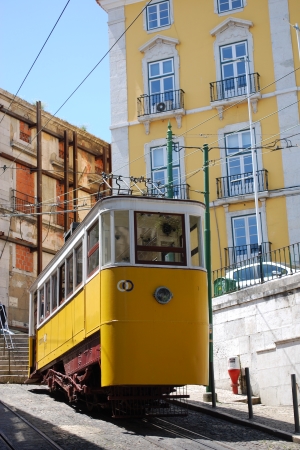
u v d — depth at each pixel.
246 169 27.91
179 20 29.89
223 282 20.11
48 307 16.83
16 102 35.28
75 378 14.12
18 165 35.25
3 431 11.99
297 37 26.17
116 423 12.88
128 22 30.62
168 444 10.84
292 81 27.88
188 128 28.91
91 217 13.43
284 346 16.64
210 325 16.03
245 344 18.23
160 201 12.95
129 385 12.02
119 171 29.50
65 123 38.25
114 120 30.00
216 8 29.47
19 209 34.59
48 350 16.55
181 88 29.31
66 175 37.34
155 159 29.17
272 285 17.98
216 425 13.19
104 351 12.15
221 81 28.70
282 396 16.44
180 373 12.16
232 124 28.38
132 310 12.20
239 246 27.39
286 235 26.78
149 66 30.00
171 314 12.38
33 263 35.47
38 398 16.78
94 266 13.08
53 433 11.81
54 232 37.09
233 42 28.94
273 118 27.84
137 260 12.50
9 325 33.34
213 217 27.98
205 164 17.97
